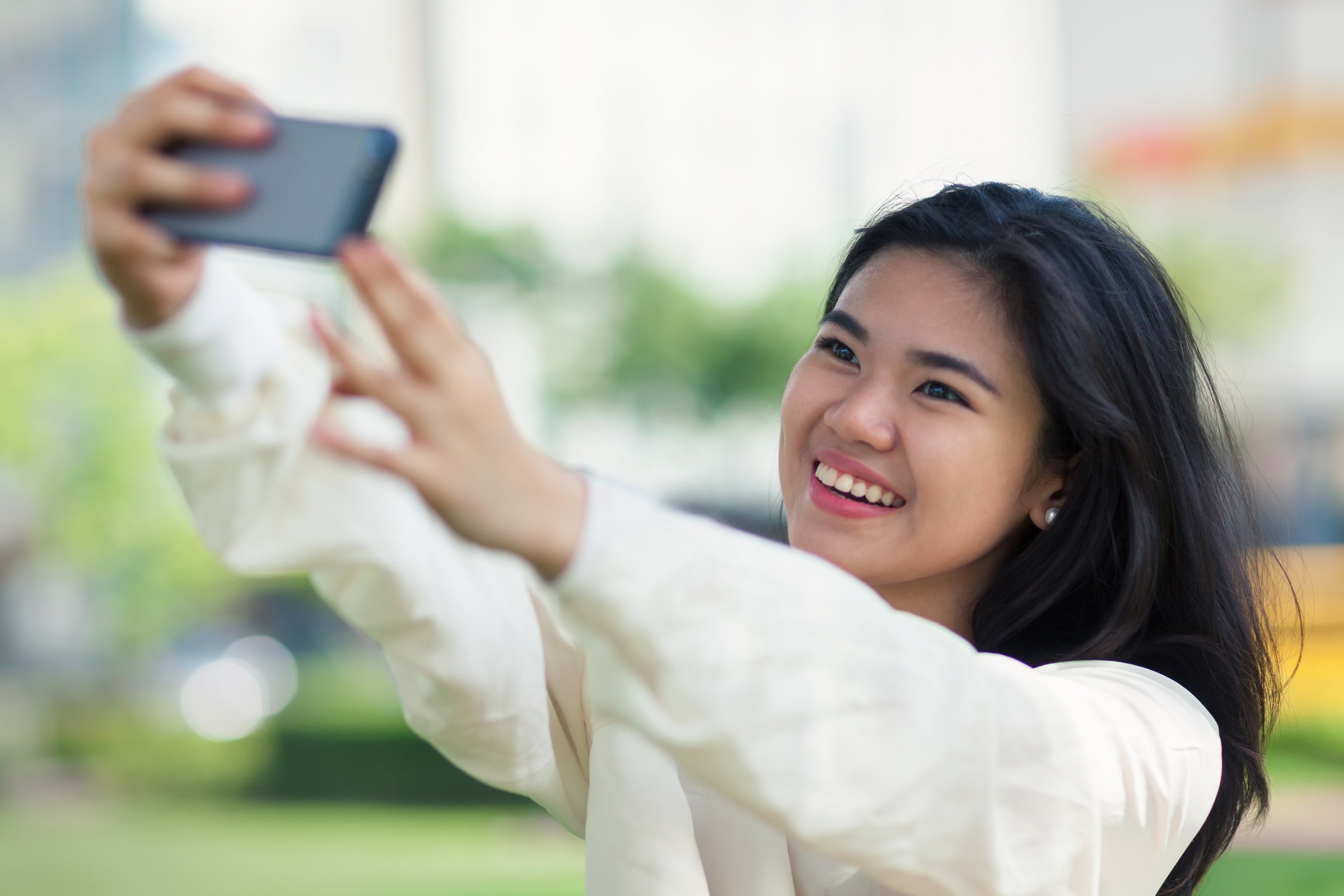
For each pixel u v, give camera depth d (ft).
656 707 3.28
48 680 66.23
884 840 3.51
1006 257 5.24
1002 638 5.73
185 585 62.85
